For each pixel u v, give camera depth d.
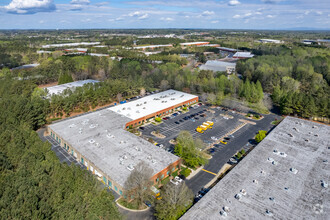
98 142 78.12
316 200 51.41
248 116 114.75
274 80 150.50
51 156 62.78
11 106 92.75
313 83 138.50
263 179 58.59
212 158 77.75
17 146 66.75
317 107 109.06
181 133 78.06
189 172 66.12
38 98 107.56
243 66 189.62
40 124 95.94
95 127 89.50
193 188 62.75
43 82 160.50
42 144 69.25
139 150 73.44
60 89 135.25
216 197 52.38
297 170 62.22
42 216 45.03
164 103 120.62
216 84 143.00
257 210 48.56
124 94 142.12
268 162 66.12
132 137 82.19
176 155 74.38
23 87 128.75
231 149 83.56
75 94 116.31
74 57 199.00
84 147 75.00
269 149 73.38
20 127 80.94
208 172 70.25
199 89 148.00
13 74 160.25
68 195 49.91
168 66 182.75
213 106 128.75
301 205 49.97
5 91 126.19
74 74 167.75
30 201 46.44
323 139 80.25
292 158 68.25
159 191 60.53
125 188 56.25
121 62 197.38
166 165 66.88
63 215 45.12
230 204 50.28
